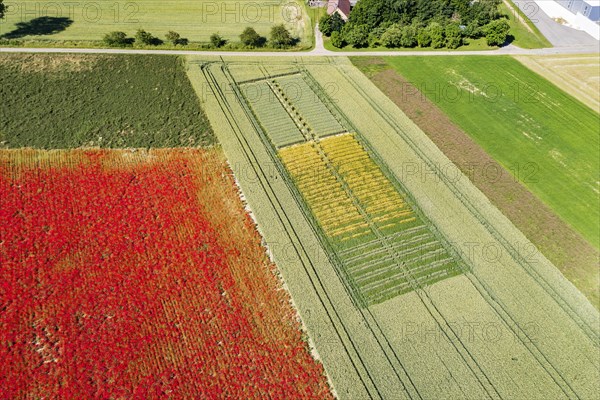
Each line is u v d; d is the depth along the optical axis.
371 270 46.34
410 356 40.12
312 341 40.41
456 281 45.94
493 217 52.00
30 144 54.44
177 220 48.41
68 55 67.75
